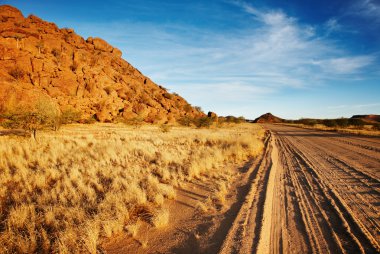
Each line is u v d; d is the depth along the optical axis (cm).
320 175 772
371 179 704
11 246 330
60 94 4841
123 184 615
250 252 311
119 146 1268
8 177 656
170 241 361
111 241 362
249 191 591
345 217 436
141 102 6962
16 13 6969
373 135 2559
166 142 1669
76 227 380
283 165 973
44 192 537
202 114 9625
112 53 9575
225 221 423
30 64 4716
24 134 1591
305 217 441
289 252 324
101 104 5472
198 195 586
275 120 17038
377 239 353
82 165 826
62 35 7606
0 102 2794
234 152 1195
